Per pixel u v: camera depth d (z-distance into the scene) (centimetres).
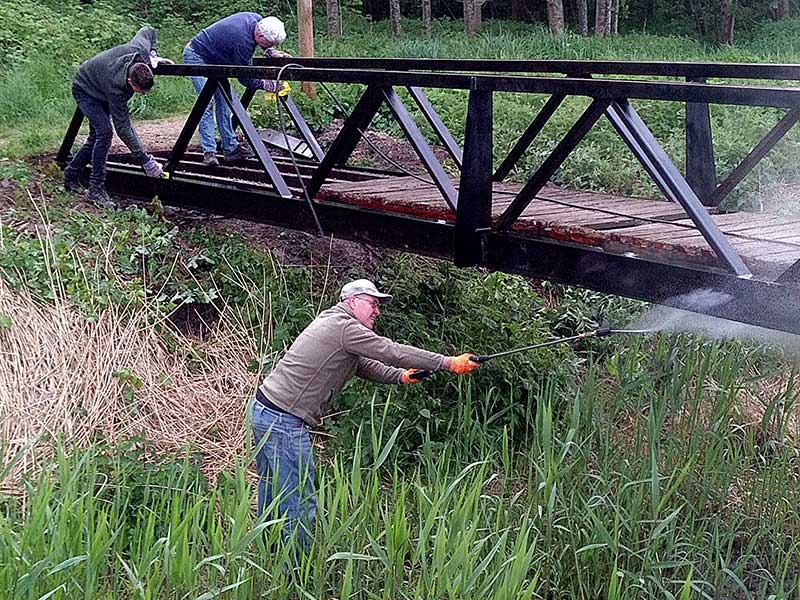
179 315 692
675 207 612
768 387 725
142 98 1098
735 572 533
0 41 1217
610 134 1034
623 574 495
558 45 1844
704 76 565
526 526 479
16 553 402
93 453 543
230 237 749
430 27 2148
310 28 1130
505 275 807
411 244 589
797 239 503
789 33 2458
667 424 665
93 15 1432
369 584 488
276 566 442
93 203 766
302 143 913
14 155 850
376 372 529
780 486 589
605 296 825
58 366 613
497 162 971
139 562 440
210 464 602
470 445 614
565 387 701
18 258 652
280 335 678
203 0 1872
